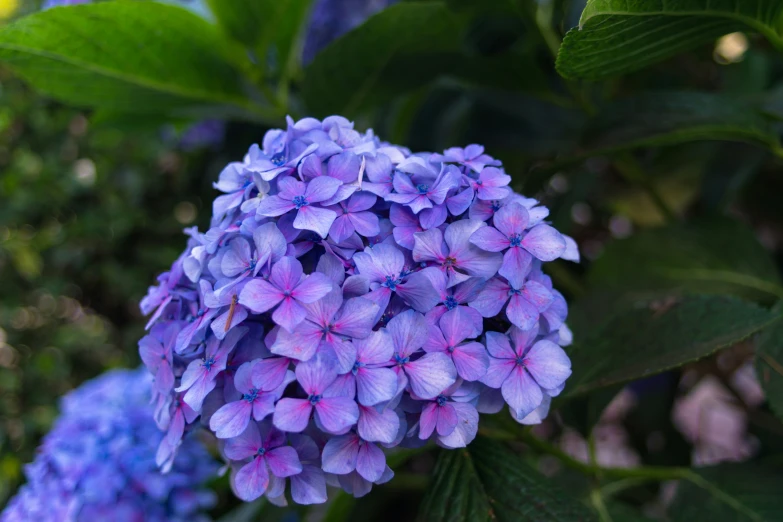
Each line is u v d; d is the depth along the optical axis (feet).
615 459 2.60
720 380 2.19
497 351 1.21
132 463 1.68
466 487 1.33
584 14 1.28
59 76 1.76
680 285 1.85
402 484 1.98
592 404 1.59
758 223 2.43
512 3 1.85
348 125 1.34
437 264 1.20
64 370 3.04
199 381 1.18
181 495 1.73
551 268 2.07
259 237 1.19
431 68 1.85
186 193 3.14
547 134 2.05
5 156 3.08
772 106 1.83
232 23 1.85
